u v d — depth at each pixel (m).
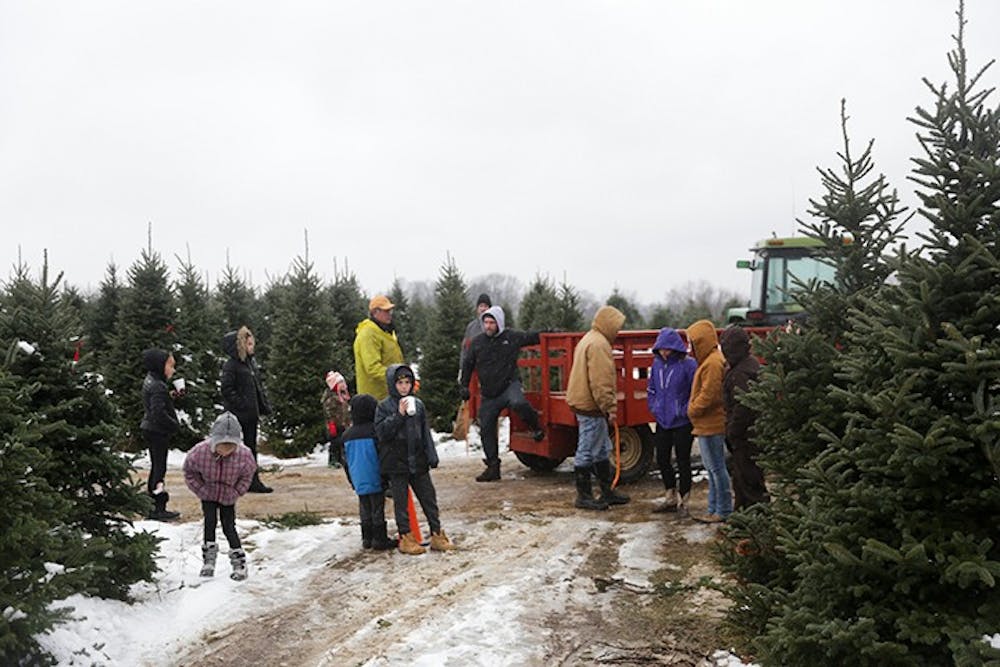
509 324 23.59
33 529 4.24
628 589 6.01
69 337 5.76
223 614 5.67
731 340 6.58
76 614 5.08
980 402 3.39
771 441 5.01
